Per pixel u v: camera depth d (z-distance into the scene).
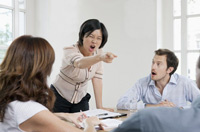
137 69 3.02
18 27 3.46
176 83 2.09
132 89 2.18
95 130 1.21
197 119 0.57
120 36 3.13
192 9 2.90
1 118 1.01
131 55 3.06
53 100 1.15
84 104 2.26
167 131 0.55
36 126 1.00
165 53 2.00
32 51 1.03
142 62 2.98
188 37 2.95
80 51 2.11
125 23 3.09
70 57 1.88
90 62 1.67
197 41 2.89
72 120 1.45
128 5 3.06
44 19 3.69
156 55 2.03
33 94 1.03
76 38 3.45
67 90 2.15
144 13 2.95
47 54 1.06
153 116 0.57
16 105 0.99
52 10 3.62
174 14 3.01
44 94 1.07
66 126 1.02
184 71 2.96
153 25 2.89
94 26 1.95
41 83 1.06
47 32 3.68
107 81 3.25
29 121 0.99
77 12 3.45
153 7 2.88
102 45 2.10
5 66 1.05
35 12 3.72
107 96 3.26
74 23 3.47
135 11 3.01
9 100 1.00
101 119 1.53
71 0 3.48
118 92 3.17
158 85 2.16
